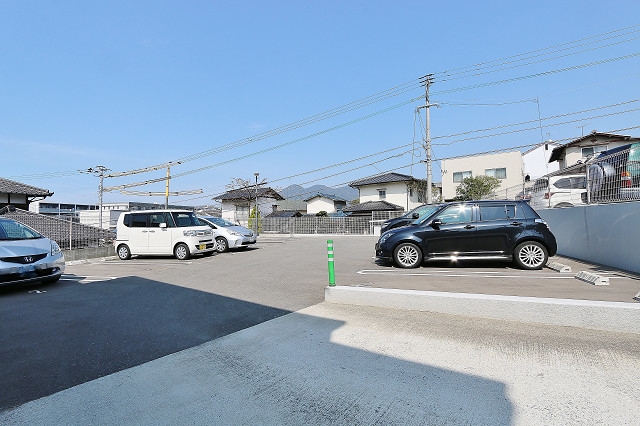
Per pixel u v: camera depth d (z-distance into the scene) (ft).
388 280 20.49
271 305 16.61
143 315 15.40
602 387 8.25
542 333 11.69
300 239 68.18
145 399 8.37
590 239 24.98
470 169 102.32
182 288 21.12
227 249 44.09
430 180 71.10
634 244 20.16
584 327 12.02
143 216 38.58
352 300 15.99
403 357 10.27
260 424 7.36
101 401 8.29
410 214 39.11
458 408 7.68
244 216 120.88
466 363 9.75
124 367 10.13
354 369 9.65
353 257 34.58
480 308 13.51
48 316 15.29
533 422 7.10
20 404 8.16
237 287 20.97
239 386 8.93
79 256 39.22
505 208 24.02
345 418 7.49
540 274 21.07
